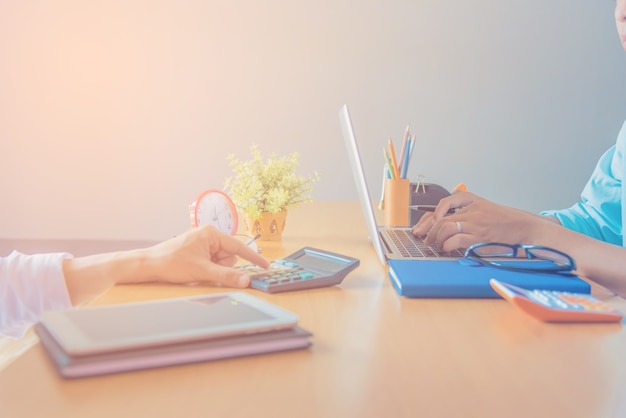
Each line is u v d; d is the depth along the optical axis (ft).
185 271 2.94
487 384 1.86
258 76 11.50
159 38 11.50
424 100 11.51
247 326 2.01
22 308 2.89
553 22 11.32
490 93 11.48
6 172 11.93
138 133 11.71
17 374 1.80
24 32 11.61
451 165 11.64
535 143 11.55
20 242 12.03
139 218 11.89
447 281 2.89
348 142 3.79
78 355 1.78
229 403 1.66
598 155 11.53
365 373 1.91
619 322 2.53
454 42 11.40
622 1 5.49
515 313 2.65
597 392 1.81
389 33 11.39
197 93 11.57
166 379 1.80
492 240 3.57
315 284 3.02
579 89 11.42
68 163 11.85
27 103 11.76
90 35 11.57
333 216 5.94
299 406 1.66
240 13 11.40
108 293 2.79
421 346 2.19
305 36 11.41
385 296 2.90
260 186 4.43
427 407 1.68
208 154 11.68
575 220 5.79
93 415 1.56
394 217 5.08
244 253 3.13
